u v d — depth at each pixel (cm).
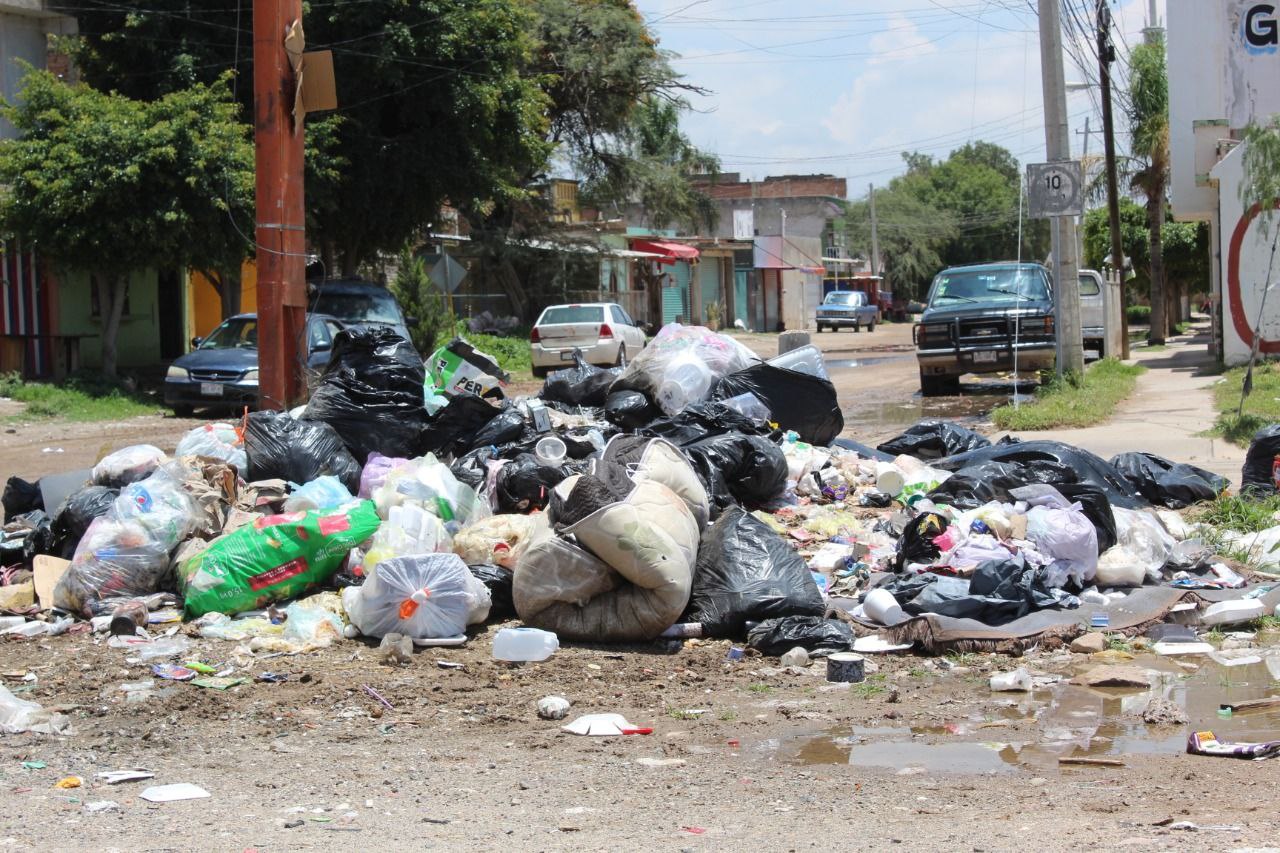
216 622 696
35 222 2092
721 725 546
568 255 4138
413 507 743
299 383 1159
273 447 883
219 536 769
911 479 1031
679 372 1122
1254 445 1005
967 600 683
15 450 1617
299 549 724
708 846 390
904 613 691
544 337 2789
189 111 2150
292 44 1136
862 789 456
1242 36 2378
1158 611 701
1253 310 2131
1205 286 4644
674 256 4866
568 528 677
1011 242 8612
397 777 476
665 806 438
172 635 688
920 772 477
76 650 667
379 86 2670
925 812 425
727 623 678
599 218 4831
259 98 1134
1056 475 915
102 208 2103
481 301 4019
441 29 2675
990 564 705
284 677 611
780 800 444
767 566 692
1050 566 748
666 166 4528
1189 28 2402
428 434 975
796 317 6519
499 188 2892
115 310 2272
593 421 1105
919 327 2019
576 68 3984
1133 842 382
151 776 478
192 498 777
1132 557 771
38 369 2381
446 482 807
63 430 1839
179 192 2127
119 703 578
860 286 7412
